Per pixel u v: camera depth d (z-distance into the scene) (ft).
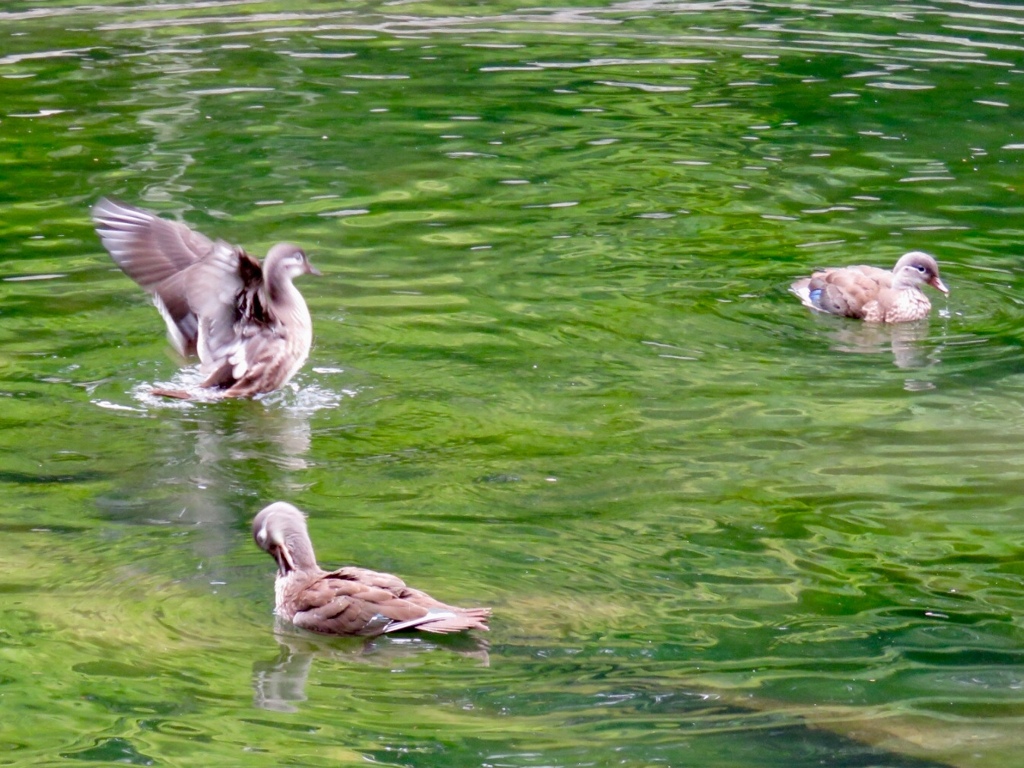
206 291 48.65
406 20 111.04
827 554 37.93
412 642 33.37
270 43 102.78
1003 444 44.70
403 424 47.06
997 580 36.55
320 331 54.60
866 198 70.69
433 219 67.46
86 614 34.60
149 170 73.82
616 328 55.21
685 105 87.71
